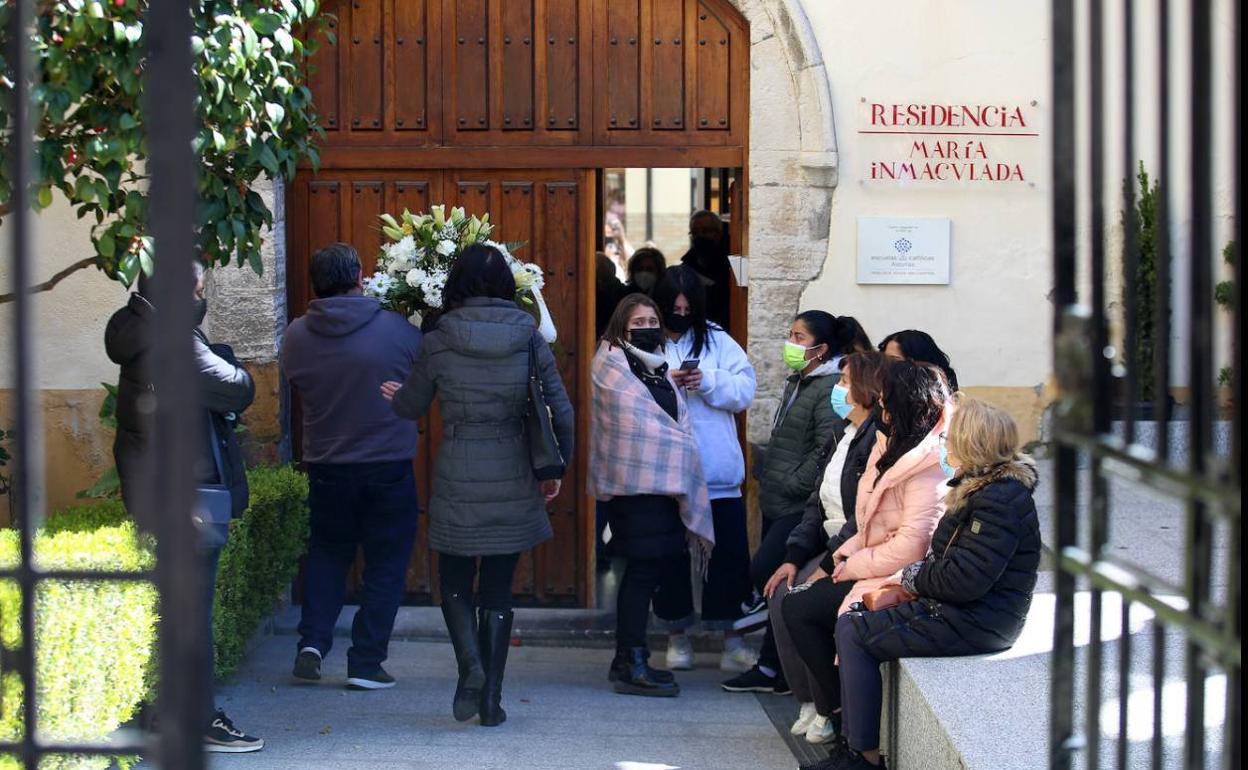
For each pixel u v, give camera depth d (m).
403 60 7.30
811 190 7.28
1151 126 6.98
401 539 6.23
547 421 5.57
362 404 6.07
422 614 7.47
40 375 7.01
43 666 3.96
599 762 5.35
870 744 4.89
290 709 5.97
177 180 2.18
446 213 7.37
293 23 5.64
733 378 6.61
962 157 7.29
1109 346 2.39
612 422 6.24
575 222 7.39
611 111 7.32
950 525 4.81
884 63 7.25
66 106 4.49
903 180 7.30
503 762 5.30
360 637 6.26
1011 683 4.56
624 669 6.37
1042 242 7.34
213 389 4.92
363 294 6.33
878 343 7.38
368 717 5.88
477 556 5.58
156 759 2.30
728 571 6.68
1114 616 5.26
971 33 7.23
